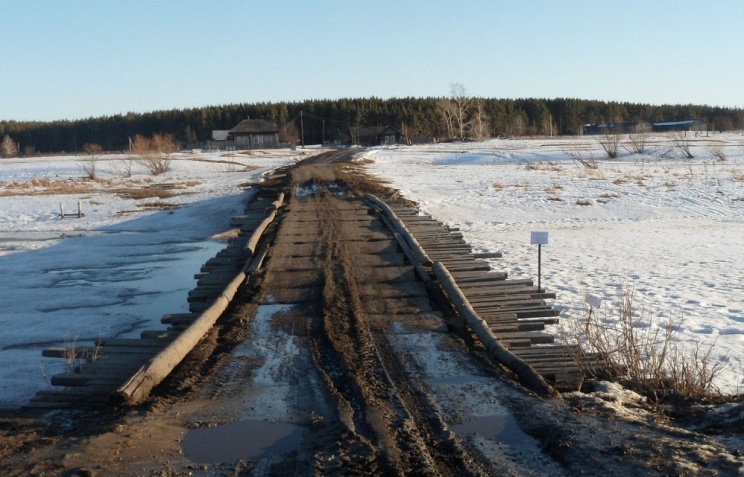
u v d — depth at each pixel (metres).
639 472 4.79
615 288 13.24
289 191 31.66
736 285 13.41
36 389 9.00
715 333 9.95
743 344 9.34
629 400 6.59
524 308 10.21
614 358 7.99
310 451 5.39
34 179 47.00
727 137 90.62
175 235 24.97
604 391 6.86
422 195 32.38
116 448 5.52
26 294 15.31
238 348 8.53
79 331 12.04
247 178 45.06
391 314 9.97
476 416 6.12
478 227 24.45
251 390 6.98
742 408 6.02
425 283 12.02
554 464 5.10
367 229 19.03
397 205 24.92
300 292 11.48
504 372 7.39
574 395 6.69
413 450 5.32
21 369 9.86
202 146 124.94
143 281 16.72
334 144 126.69
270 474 5.09
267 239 17.16
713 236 20.88
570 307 11.63
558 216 26.84
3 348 11.09
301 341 8.75
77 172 58.84
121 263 19.44
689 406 6.42
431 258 14.13
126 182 47.94
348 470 4.97
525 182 38.34
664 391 6.90
